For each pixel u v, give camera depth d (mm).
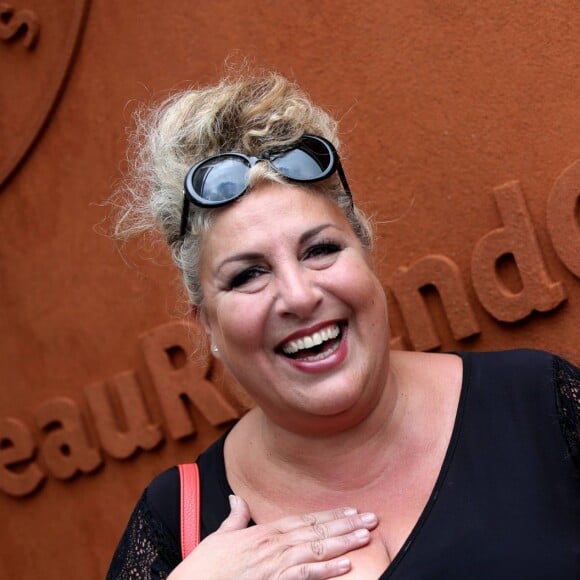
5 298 2824
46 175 2715
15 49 2701
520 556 1414
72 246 2703
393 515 1538
